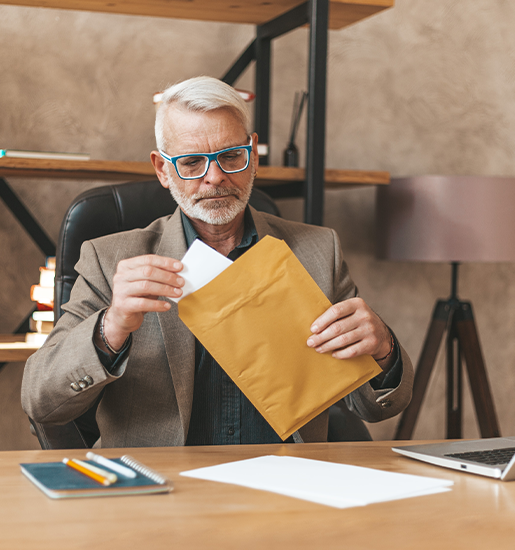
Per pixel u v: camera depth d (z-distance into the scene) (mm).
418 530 579
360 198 2488
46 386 1028
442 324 2230
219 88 1147
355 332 926
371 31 2465
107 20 2158
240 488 695
